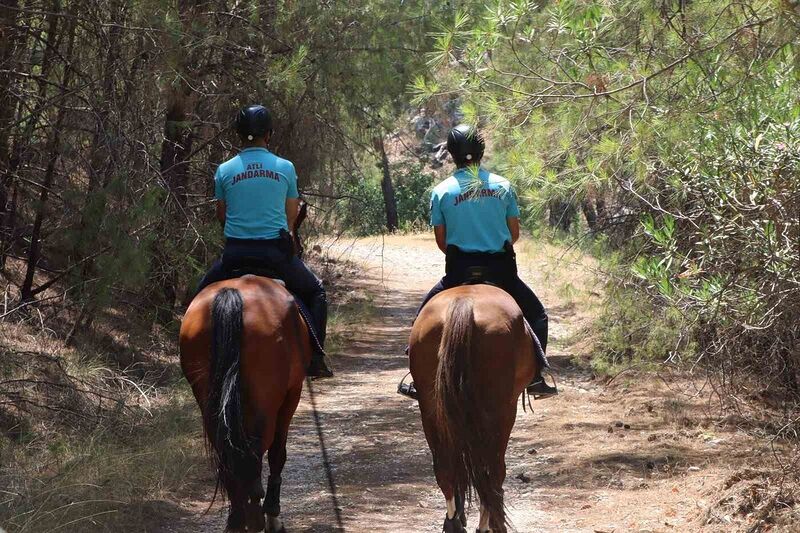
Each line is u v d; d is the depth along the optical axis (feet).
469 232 31.71
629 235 53.21
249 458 26.96
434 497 39.19
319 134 69.05
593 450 45.29
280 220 32.19
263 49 62.23
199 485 39.60
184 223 56.80
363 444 48.32
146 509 35.53
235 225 32.07
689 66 30.22
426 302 31.73
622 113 30.37
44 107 48.42
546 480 41.24
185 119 60.64
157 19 49.11
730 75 30.25
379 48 65.67
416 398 32.04
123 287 49.90
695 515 34.42
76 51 51.01
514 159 30.17
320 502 38.11
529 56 31.24
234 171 32.17
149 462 39.88
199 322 28.81
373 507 37.50
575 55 30.37
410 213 209.26
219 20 60.03
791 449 41.47
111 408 47.50
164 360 60.39
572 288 61.82
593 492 38.96
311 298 33.06
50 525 31.99
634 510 36.01
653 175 35.88
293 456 45.98
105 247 46.01
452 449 27.14
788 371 41.96
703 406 51.31
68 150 48.88
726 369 40.47
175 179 59.57
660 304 48.34
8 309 54.60
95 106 48.11
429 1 66.74
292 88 58.95
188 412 49.42
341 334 82.64
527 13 29.66
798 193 29.48
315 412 53.78
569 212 52.70
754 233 30.17
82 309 53.83
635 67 30.81
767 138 30.60
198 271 57.00
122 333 60.49
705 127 31.53
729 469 39.99
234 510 26.78
